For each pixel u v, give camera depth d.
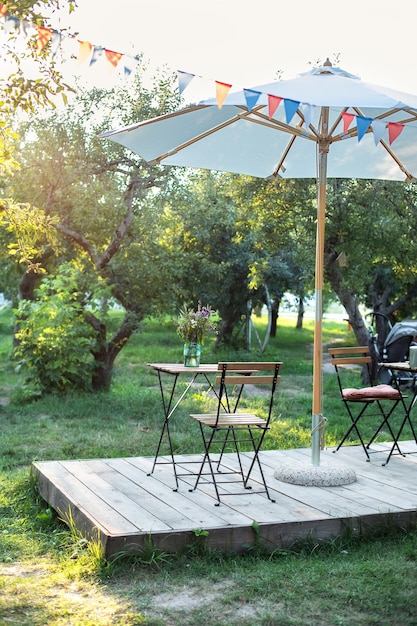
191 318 6.51
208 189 17.05
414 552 4.95
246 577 4.55
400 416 12.10
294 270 24.06
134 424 10.89
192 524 4.98
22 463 8.32
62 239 13.77
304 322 50.25
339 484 6.18
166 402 12.78
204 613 4.04
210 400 13.40
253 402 13.34
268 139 7.24
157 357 22.83
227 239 22.50
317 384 6.35
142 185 13.56
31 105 5.60
